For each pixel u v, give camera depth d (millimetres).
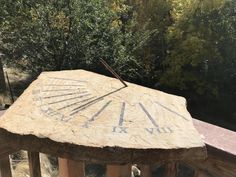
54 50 10523
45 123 2021
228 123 13633
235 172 1881
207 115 14055
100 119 2074
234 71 13828
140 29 12859
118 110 2201
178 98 2484
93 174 8094
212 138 1968
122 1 13078
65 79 2670
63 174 2447
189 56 13062
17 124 2018
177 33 12984
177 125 2080
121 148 1797
